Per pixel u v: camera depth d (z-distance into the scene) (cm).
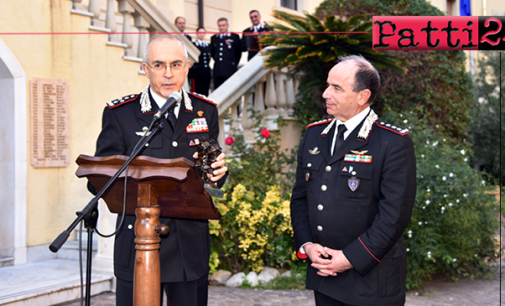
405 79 621
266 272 446
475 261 439
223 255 469
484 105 570
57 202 503
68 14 515
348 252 196
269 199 452
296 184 237
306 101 600
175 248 209
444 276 452
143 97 226
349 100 206
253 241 440
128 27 574
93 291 398
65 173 512
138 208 177
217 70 754
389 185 198
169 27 608
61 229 506
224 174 209
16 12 471
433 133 595
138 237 177
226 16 935
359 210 204
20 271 432
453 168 439
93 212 175
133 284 188
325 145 222
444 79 626
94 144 540
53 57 502
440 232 425
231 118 554
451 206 410
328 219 207
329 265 199
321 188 213
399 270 204
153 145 215
